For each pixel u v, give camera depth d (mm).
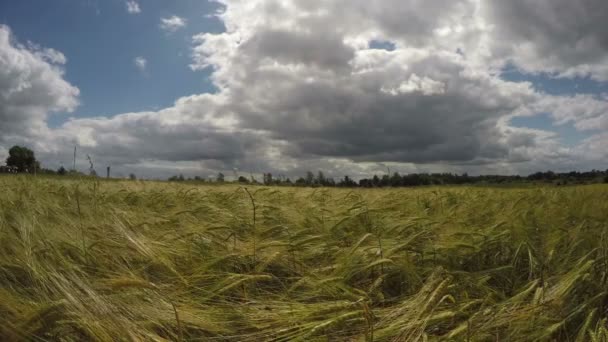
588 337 2434
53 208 4785
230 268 3543
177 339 2279
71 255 3305
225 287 2814
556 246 4297
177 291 2908
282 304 2898
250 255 3639
